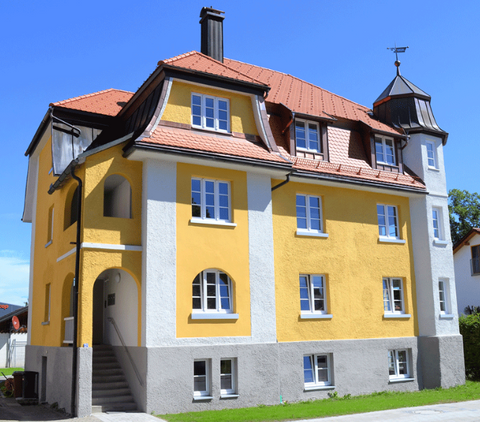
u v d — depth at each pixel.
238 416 13.40
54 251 18.25
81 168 15.20
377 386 18.75
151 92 17.06
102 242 14.78
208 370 15.37
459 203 46.06
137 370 14.81
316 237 18.48
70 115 18.89
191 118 16.53
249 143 17.23
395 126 22.31
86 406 13.79
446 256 21.31
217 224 16.19
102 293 18.80
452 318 20.84
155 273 14.91
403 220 21.00
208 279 16.02
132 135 15.40
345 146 20.36
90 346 14.11
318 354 17.89
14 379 18.33
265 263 16.88
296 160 18.33
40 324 19.78
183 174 15.92
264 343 16.33
